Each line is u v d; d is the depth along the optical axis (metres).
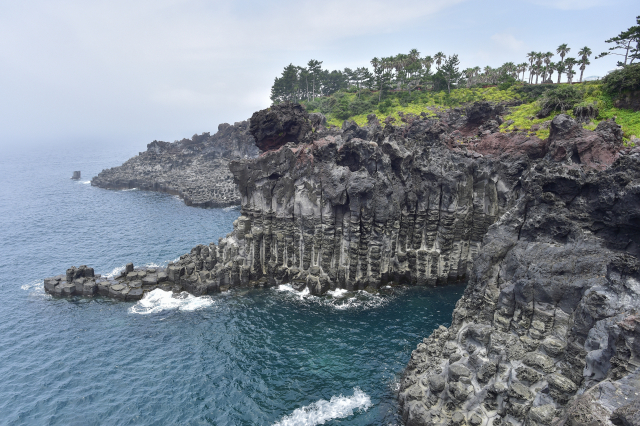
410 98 139.25
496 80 148.25
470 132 103.56
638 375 22.66
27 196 150.88
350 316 58.41
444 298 63.97
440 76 143.62
